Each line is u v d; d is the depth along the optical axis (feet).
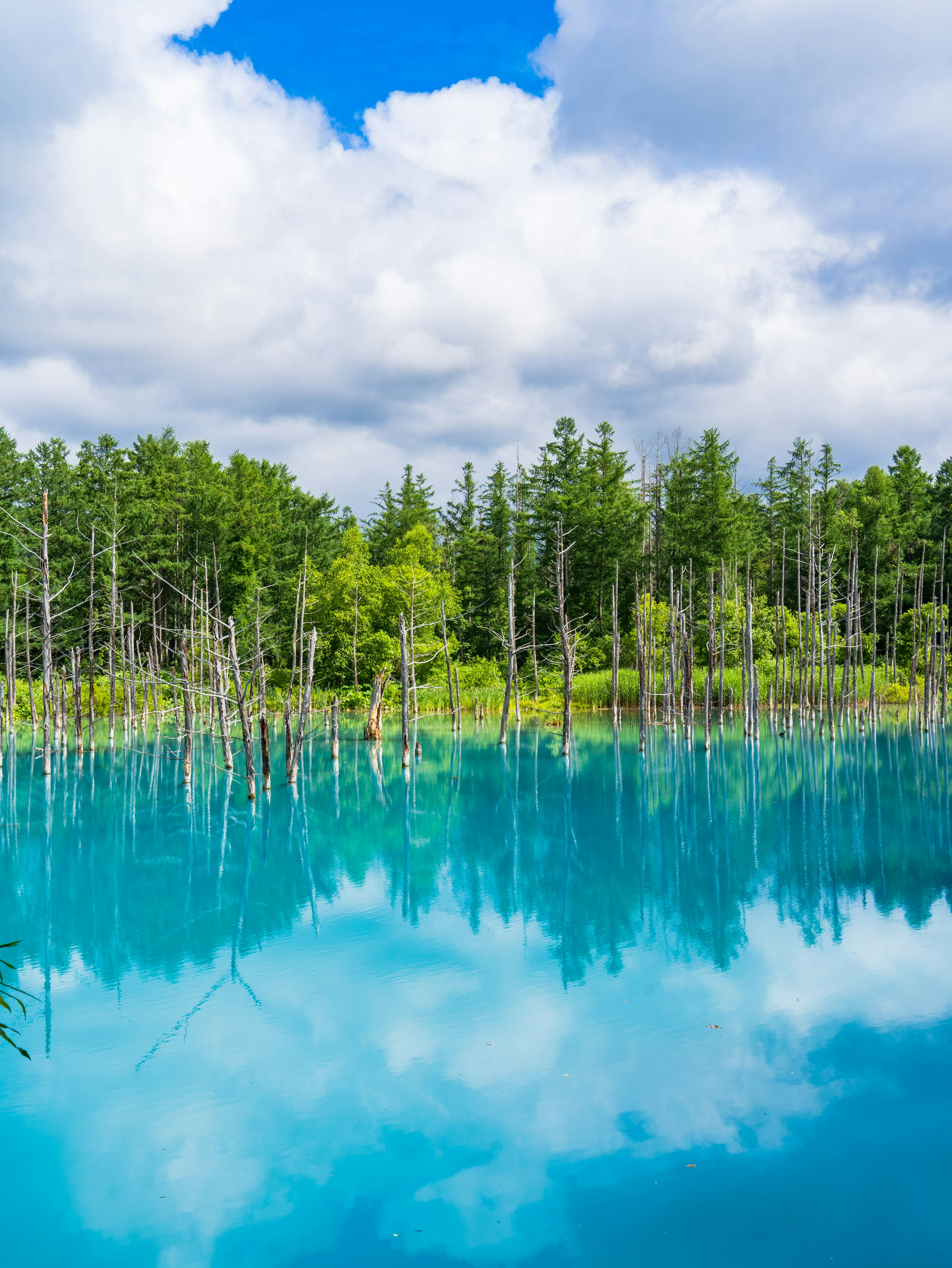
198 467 211.82
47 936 47.83
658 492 231.09
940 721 152.46
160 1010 37.06
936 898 50.83
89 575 169.68
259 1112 28.37
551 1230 22.02
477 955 43.29
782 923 47.03
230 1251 21.59
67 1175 25.07
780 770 104.27
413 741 140.26
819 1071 30.14
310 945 45.39
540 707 181.57
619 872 59.41
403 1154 25.85
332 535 258.98
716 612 184.14
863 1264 20.74
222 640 114.32
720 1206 23.18
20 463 190.08
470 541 251.60
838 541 218.59
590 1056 31.68
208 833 74.43
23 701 156.25
